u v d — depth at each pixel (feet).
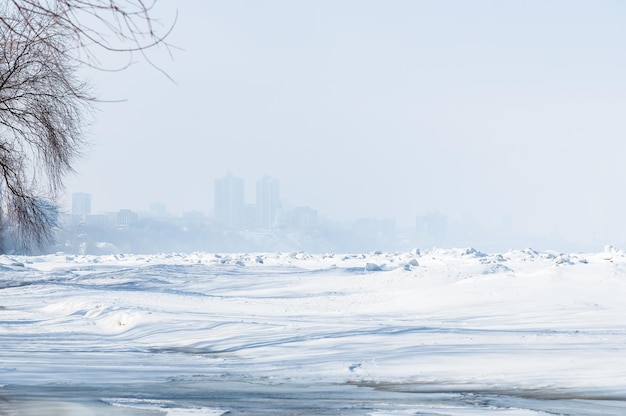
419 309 116.26
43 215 94.32
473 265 155.94
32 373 59.00
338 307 123.13
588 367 59.00
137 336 88.02
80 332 94.53
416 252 246.88
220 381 55.72
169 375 58.59
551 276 127.65
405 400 46.96
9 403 44.68
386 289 143.74
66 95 81.15
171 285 167.12
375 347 71.20
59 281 181.27
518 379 55.31
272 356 69.36
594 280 123.44
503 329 86.63
